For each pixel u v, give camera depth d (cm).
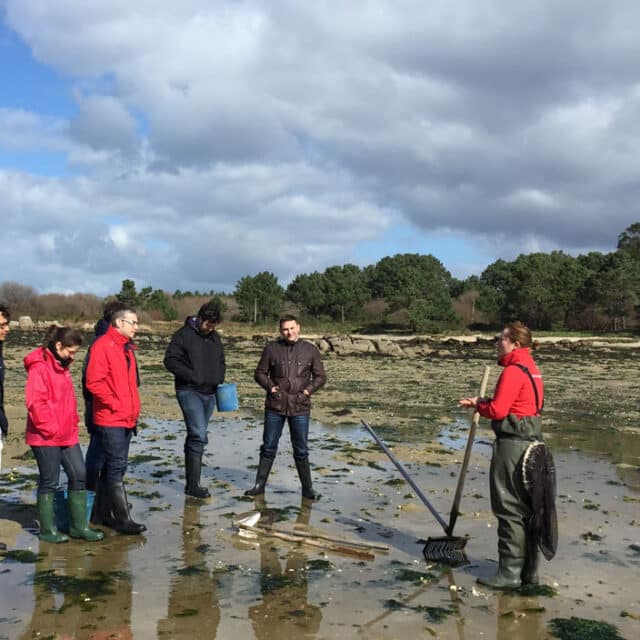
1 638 420
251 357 3005
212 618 454
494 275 8700
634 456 1005
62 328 599
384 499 761
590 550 606
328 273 7888
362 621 454
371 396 1698
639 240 10125
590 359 3294
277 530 627
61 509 629
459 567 561
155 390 1689
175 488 794
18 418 1241
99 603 474
